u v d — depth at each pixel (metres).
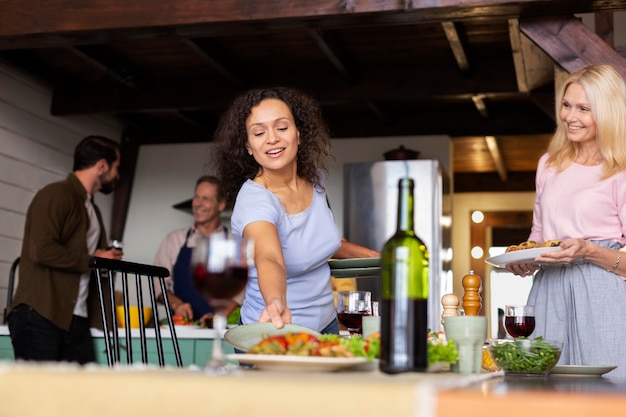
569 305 2.49
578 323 2.46
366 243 5.78
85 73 5.73
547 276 2.56
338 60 5.07
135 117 6.59
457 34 4.62
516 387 1.18
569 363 2.49
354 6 3.71
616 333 2.41
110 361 2.05
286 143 2.10
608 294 2.43
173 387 0.87
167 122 6.74
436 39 5.00
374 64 5.51
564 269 2.51
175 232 5.57
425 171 5.75
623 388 1.28
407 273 1.25
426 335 1.25
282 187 2.18
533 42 3.70
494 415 0.79
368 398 0.81
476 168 8.05
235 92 5.71
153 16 3.90
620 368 2.40
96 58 5.25
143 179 6.73
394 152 6.05
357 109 6.35
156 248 6.62
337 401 0.82
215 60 5.09
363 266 2.31
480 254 8.34
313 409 0.82
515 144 7.04
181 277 5.42
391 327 1.25
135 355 3.85
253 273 2.18
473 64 5.33
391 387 0.82
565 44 3.66
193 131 6.71
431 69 5.47
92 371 0.94
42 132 5.74
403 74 5.50
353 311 2.00
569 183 2.61
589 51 3.63
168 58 5.43
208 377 0.90
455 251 8.38
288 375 1.11
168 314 2.29
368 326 1.73
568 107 2.61
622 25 5.39
